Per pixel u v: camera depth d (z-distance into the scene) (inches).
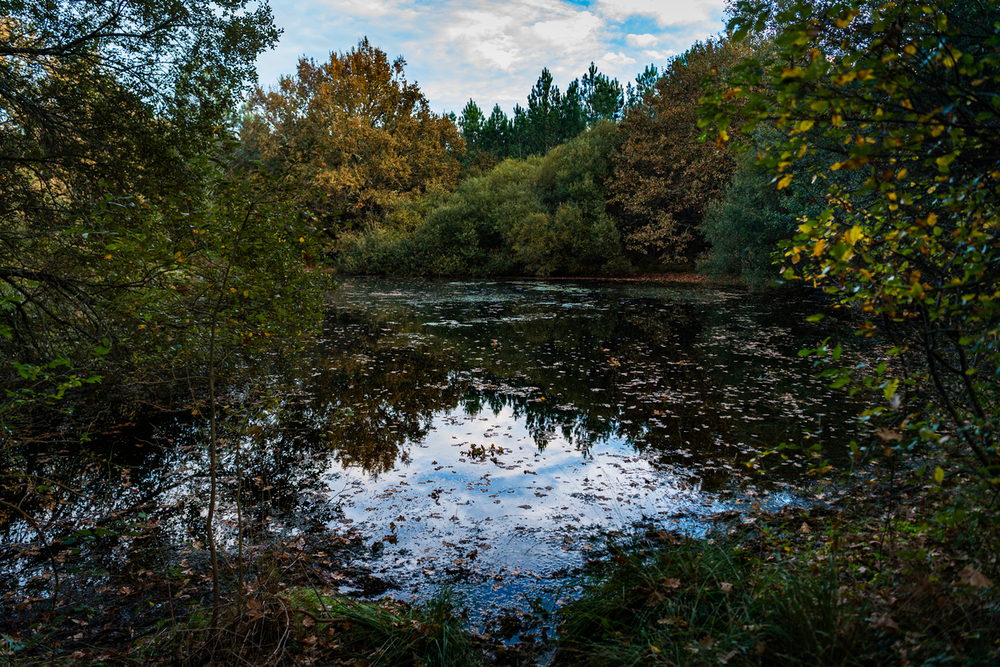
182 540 183.0
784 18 79.4
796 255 108.1
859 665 83.4
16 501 209.5
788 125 83.7
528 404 333.4
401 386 376.2
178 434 279.9
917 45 83.2
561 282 1161.4
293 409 323.0
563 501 205.6
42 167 263.4
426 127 1696.6
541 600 146.3
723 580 120.6
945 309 89.4
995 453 89.0
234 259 139.3
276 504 208.1
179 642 123.4
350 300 883.4
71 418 294.7
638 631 115.3
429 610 137.2
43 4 248.2
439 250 1346.0
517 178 1461.6
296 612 129.4
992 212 87.6
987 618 83.5
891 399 89.1
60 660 121.3
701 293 936.3
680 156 1139.9
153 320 182.9
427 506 204.1
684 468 233.6
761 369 409.4
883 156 84.4
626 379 387.5
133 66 279.9
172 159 275.6
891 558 112.9
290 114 1505.9
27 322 245.4
